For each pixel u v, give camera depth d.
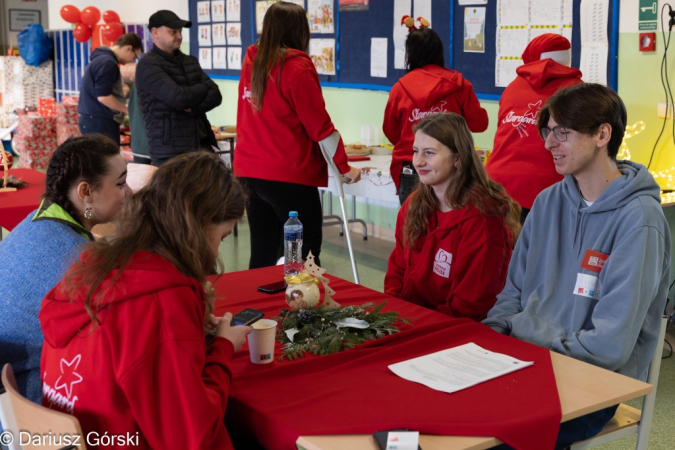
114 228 1.46
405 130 3.87
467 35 4.89
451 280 2.28
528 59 3.41
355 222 6.04
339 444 1.27
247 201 1.54
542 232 2.05
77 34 9.77
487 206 2.24
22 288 1.74
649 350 1.85
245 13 6.97
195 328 1.36
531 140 3.26
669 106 3.77
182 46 8.27
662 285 1.85
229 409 1.49
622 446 2.64
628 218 1.82
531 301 2.00
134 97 5.54
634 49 3.94
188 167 1.44
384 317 1.94
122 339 1.32
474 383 1.52
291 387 1.53
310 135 3.33
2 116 11.41
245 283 2.39
